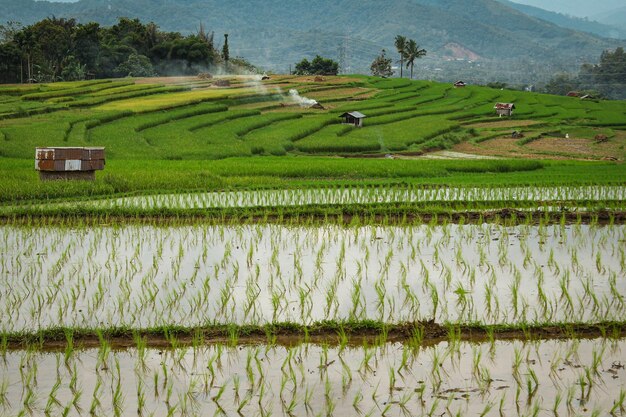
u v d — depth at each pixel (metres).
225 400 9.44
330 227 19.67
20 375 10.17
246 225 19.86
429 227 18.91
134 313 12.38
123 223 19.83
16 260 15.80
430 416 9.00
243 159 37.72
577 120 85.69
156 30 143.50
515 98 107.44
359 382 9.94
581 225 19.78
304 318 12.14
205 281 14.11
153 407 9.27
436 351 10.93
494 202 22.17
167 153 41.81
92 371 10.30
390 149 52.31
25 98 75.81
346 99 90.00
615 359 10.57
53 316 12.23
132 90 83.50
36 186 23.59
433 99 97.75
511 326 11.58
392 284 14.12
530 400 9.37
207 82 98.56
